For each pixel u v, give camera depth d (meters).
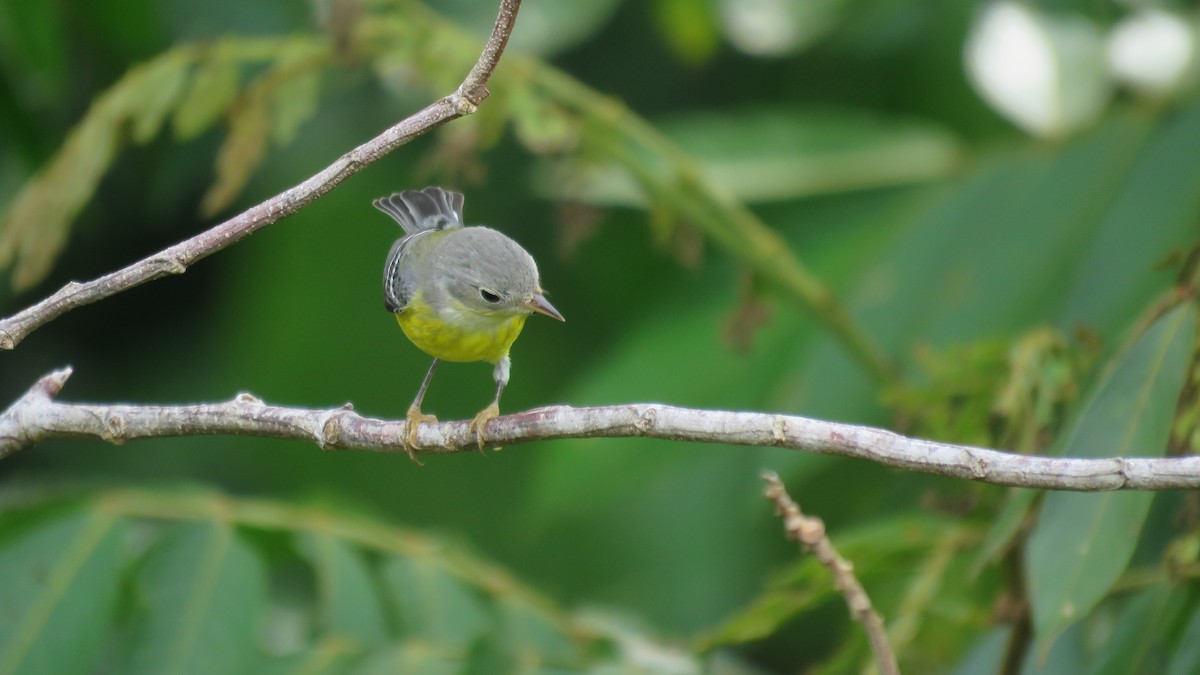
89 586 8.50
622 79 14.43
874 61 13.67
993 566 9.03
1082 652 8.35
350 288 13.84
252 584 8.64
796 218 12.70
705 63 14.25
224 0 13.02
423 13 10.70
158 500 8.96
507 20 5.95
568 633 9.28
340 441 6.86
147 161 14.35
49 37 11.69
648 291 13.81
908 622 8.56
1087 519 6.91
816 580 9.04
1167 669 7.46
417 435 6.75
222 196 10.07
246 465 14.42
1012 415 8.11
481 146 10.45
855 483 12.62
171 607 8.51
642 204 11.41
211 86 10.09
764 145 12.22
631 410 6.11
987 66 11.85
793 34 12.53
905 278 11.48
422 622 8.98
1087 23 12.13
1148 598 7.94
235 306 14.55
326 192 6.31
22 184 13.41
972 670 8.53
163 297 15.16
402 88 13.45
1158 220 10.61
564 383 13.70
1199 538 7.64
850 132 12.23
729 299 12.33
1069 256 10.93
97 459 14.48
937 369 8.69
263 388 13.87
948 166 12.06
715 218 10.61
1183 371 7.02
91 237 14.88
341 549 9.06
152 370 14.98
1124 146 11.20
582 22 12.42
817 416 11.16
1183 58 11.72
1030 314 10.84
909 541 9.05
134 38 12.83
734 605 13.20
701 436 5.91
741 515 13.05
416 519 14.15
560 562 13.76
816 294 10.57
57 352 15.07
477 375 13.83
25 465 14.53
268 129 10.13
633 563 13.48
